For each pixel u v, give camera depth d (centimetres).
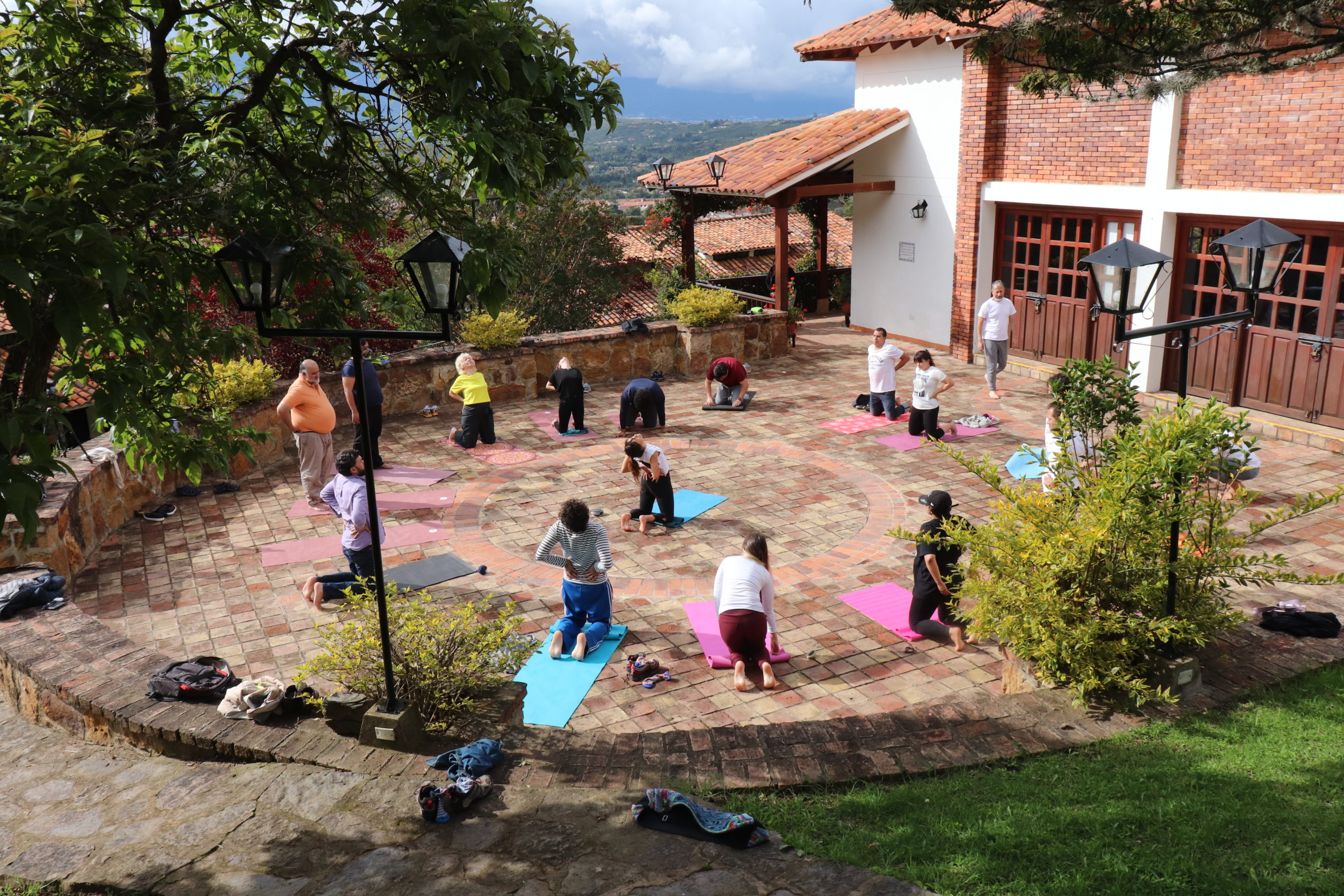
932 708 569
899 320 1994
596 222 2730
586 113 505
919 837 439
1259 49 660
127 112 508
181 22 555
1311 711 553
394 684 518
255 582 895
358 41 493
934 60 1783
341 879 416
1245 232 617
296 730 535
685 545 970
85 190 402
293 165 564
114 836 457
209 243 564
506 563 932
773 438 1332
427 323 1662
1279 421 1270
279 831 452
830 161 1844
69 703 584
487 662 561
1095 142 1488
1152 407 1401
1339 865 407
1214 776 485
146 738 545
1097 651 570
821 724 550
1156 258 561
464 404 1309
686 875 412
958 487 1116
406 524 1038
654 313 3023
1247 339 1329
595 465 1237
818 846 434
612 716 661
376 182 582
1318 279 1218
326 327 583
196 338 523
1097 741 528
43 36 502
